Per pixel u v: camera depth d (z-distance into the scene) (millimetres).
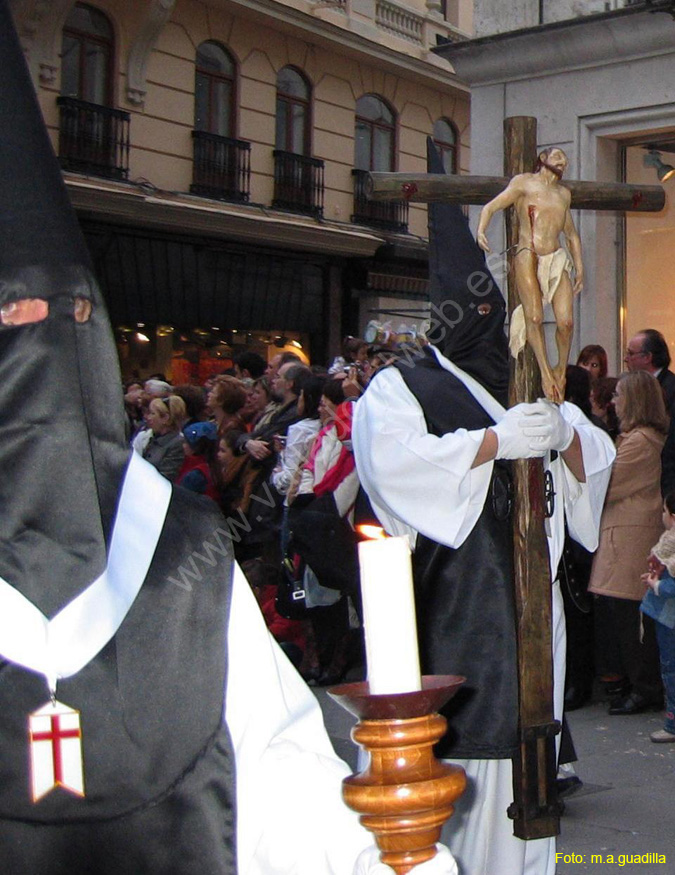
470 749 2854
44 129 1438
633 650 5926
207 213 15914
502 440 2783
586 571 6008
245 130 16828
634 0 8359
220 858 1365
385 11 18641
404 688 1137
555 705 3189
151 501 1475
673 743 5410
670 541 5273
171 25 15688
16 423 1378
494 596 2934
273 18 16750
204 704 1396
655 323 8656
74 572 1368
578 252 2859
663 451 5922
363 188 18578
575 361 8641
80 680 1353
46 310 1400
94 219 15062
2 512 1369
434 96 19812
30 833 1352
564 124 8742
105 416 1467
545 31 8586
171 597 1422
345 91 18297
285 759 1408
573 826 4297
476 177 2809
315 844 1344
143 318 15781
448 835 2961
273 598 6805
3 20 1428
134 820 1359
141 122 15414
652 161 8641
